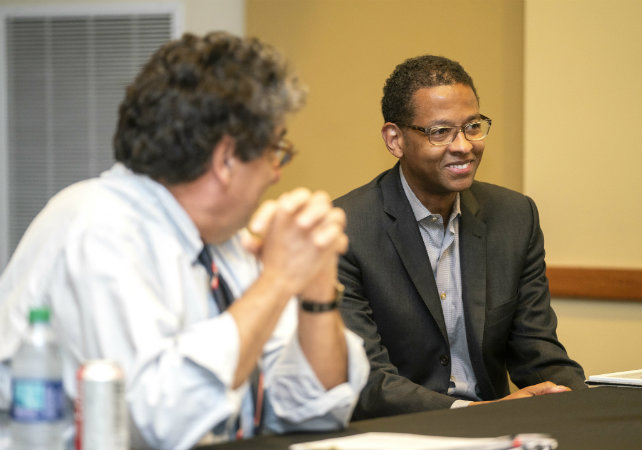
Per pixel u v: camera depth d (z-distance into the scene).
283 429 1.84
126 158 1.76
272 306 1.57
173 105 1.66
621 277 4.25
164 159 1.68
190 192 1.74
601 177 4.32
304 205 1.59
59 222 1.70
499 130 4.60
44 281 1.65
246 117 1.67
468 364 3.11
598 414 1.89
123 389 1.31
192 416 1.50
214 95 1.65
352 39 4.89
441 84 2.96
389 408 2.69
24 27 6.25
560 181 4.38
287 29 5.00
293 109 1.74
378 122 4.86
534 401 2.05
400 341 3.02
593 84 4.32
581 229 4.36
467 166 2.97
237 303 1.58
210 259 1.87
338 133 4.92
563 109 4.36
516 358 3.15
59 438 1.34
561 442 1.61
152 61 1.74
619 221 4.30
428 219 3.10
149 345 1.54
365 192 3.16
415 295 3.02
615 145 4.30
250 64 1.70
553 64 4.37
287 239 1.59
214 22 5.67
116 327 1.58
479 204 3.23
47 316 1.37
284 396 1.83
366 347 2.87
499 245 3.16
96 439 1.28
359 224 3.05
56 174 6.26
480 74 4.63
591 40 4.32
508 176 4.59
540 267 3.25
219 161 1.69
